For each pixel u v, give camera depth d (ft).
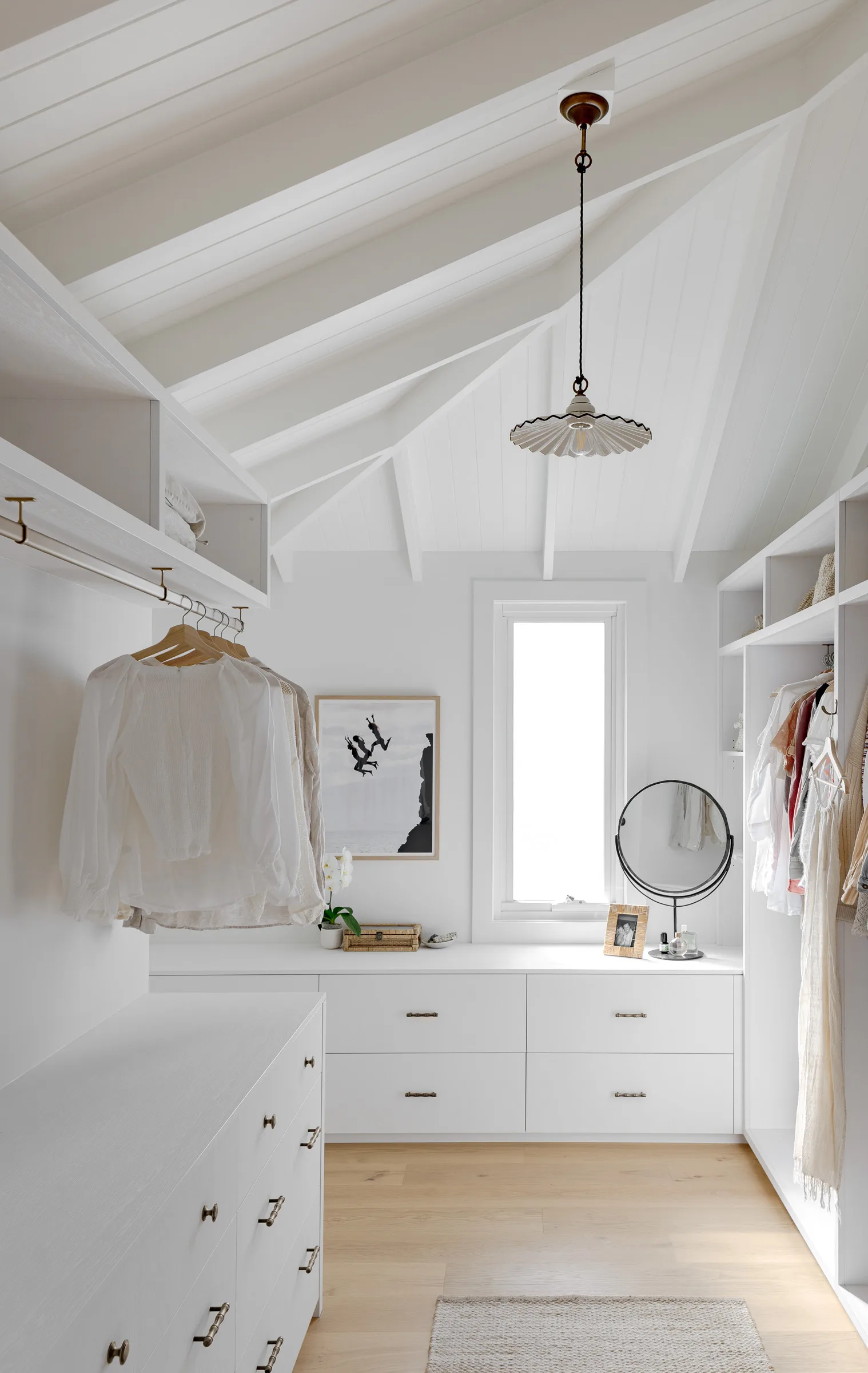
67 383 5.33
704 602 13.39
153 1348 4.23
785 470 11.95
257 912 7.23
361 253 6.91
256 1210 5.95
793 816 10.23
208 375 7.01
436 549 13.42
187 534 6.66
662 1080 11.59
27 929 6.23
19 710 6.17
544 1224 9.59
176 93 4.80
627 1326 7.85
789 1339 7.68
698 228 9.05
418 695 13.39
